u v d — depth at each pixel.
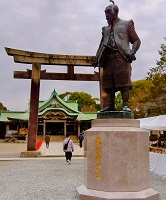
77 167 13.68
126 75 6.54
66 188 8.20
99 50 7.11
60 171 12.20
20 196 7.12
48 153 21.64
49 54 19.78
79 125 52.66
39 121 51.03
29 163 15.46
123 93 6.61
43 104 52.69
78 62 20.05
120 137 5.68
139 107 33.25
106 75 6.79
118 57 6.57
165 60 28.19
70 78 20.28
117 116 6.20
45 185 8.73
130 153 5.65
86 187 6.02
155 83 28.41
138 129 5.99
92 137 5.98
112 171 5.60
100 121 6.16
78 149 27.23
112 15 6.81
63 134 53.72
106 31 6.95
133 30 6.74
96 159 5.84
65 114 50.41
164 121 14.92
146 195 5.54
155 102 27.52
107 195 5.46
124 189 5.55
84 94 71.44
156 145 22.84
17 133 52.97
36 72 19.58
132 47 6.62
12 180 9.76
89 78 20.48
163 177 11.15
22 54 19.19
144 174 5.83
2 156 20.06
